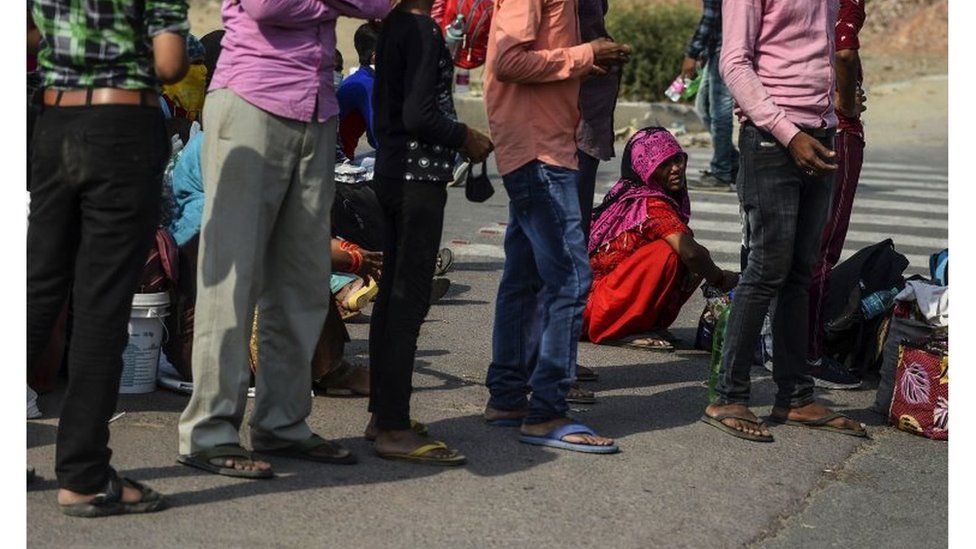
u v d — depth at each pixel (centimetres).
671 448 551
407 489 480
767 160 550
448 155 496
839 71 614
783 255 561
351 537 434
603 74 523
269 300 495
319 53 474
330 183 489
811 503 505
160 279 577
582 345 726
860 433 586
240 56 466
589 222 582
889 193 1370
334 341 589
